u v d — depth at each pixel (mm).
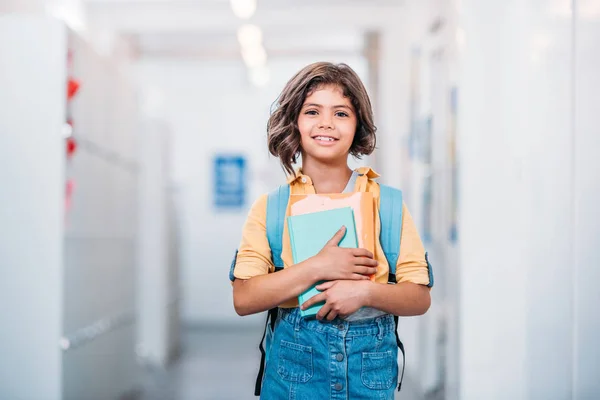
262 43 7000
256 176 8680
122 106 4250
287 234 1379
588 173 2074
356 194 1368
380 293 1282
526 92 2740
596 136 2006
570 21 2215
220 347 6785
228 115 8680
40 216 2930
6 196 2938
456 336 3088
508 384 2887
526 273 2752
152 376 5215
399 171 5543
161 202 5668
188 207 8688
